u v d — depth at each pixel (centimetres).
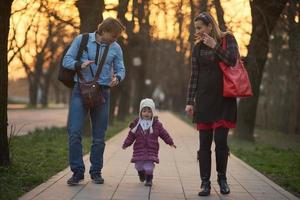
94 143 883
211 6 1880
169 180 957
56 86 9906
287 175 1107
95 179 880
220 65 805
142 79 5394
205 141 820
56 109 7194
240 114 2228
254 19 2014
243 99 2219
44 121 3850
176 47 3712
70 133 858
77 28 1936
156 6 2078
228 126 805
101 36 873
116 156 1341
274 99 3656
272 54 3125
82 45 867
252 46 2064
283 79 3550
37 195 761
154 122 912
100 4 1862
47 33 3117
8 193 728
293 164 1292
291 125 3300
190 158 1364
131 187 862
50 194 773
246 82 799
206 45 816
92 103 852
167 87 8856
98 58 870
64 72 866
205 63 813
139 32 2386
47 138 1830
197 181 950
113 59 885
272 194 834
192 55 831
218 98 805
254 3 1972
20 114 5103
